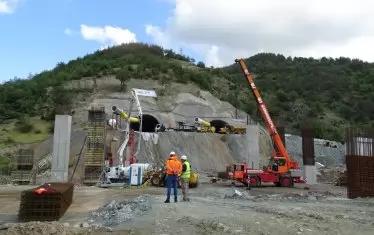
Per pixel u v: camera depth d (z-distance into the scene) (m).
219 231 10.32
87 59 97.06
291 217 12.42
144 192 26.70
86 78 77.88
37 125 61.94
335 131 87.38
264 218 12.19
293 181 35.34
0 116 66.19
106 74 79.12
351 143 22.31
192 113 68.56
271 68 149.00
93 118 40.62
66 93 69.50
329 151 66.31
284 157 36.41
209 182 37.78
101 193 26.28
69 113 61.91
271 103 105.62
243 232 10.15
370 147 21.95
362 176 21.77
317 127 84.56
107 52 103.56
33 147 50.66
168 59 106.12
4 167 42.97
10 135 58.47
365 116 107.56
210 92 83.75
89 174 37.12
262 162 55.84
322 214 13.27
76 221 14.75
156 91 72.94
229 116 71.56
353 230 10.60
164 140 49.78
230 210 14.41
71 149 41.88
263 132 66.94
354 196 21.72
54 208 15.20
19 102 70.25
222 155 51.69
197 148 50.53
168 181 17.12
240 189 31.47
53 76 82.19
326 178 44.72
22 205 15.21
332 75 134.88
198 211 13.94
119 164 33.75
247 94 98.69
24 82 80.00
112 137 42.03
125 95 68.31
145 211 14.32
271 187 34.81
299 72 142.25
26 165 41.62
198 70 97.94
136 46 104.50
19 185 34.62
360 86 126.38
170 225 11.45
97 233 11.17
